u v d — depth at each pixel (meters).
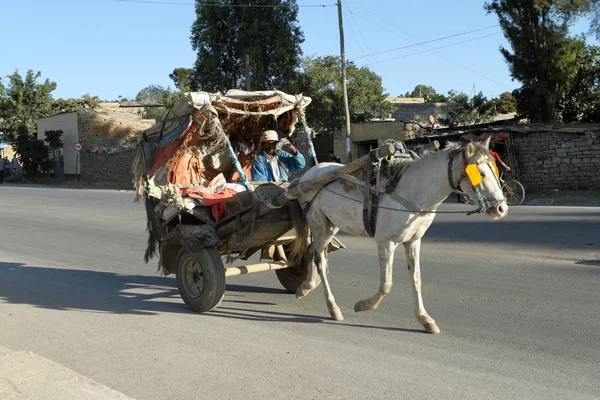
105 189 32.62
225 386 4.68
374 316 6.72
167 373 4.99
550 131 22.67
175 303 7.58
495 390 4.52
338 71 37.06
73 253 11.60
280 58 33.94
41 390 4.40
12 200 24.14
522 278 8.31
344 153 31.17
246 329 6.29
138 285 8.75
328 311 6.94
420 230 6.04
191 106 7.06
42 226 15.74
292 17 34.62
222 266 6.88
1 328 6.40
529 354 5.32
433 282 8.26
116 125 41.91
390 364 5.12
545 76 26.19
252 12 33.97
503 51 26.78
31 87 50.72
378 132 29.92
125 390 4.64
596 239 11.12
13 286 8.62
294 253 7.55
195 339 5.93
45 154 40.75
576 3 24.03
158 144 7.82
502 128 23.94
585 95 29.91
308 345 5.69
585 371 4.89
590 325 6.13
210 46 34.41
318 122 36.28
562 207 17.64
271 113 7.63
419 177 5.86
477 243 11.22
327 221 6.92
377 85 37.31
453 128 27.67
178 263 7.19
